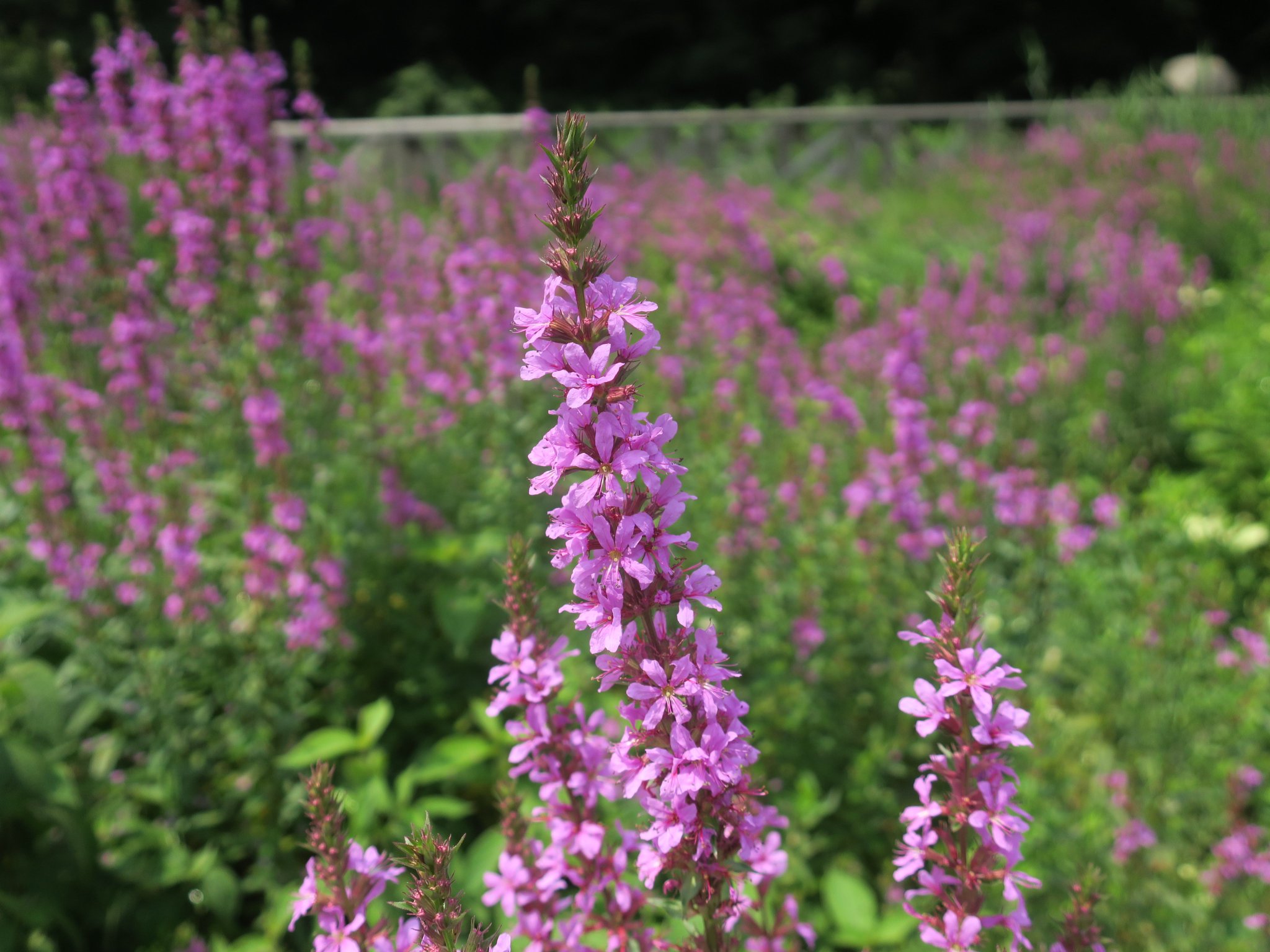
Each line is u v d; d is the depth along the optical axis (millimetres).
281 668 4039
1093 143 13641
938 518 4703
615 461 1638
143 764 3998
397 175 11781
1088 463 6555
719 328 6129
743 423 5102
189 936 3576
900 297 6070
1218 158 12664
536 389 4875
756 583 4539
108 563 4129
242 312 4633
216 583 4359
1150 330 8195
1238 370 7816
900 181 14797
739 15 25281
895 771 4078
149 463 4227
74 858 3648
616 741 2234
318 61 23719
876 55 26094
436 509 4898
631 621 1709
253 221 4664
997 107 16047
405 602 4605
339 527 4598
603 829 2051
